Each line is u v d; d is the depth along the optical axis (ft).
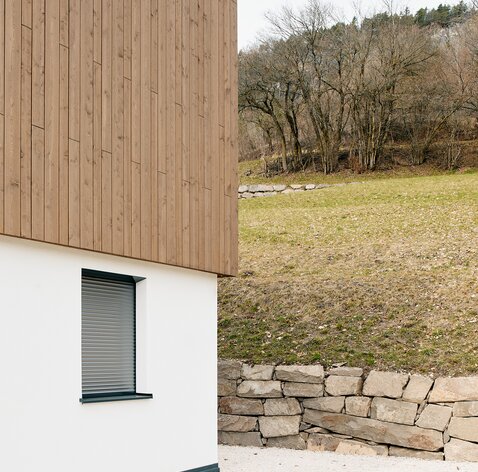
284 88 152.87
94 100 25.61
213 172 32.58
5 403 21.90
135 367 28.60
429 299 49.57
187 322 31.04
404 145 153.38
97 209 25.48
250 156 166.81
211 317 32.73
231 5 34.71
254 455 38.45
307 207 87.81
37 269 23.32
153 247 28.37
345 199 89.92
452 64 152.56
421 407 38.29
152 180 28.53
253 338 47.32
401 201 83.10
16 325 22.45
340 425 39.60
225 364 42.50
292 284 54.34
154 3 29.07
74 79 24.71
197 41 31.86
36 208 22.84
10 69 22.13
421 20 193.26
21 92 22.50
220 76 33.47
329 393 40.19
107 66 26.32
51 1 23.85
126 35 27.37
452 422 37.50
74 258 24.88
